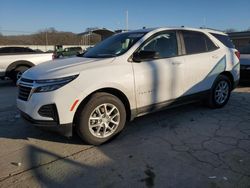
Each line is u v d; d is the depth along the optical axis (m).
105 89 4.09
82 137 3.93
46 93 3.70
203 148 3.88
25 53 10.62
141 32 4.82
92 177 3.20
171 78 4.73
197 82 5.20
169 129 4.66
